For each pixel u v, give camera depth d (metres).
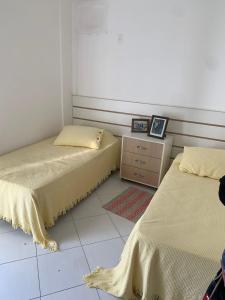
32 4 2.62
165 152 2.75
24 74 2.71
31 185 1.99
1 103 2.52
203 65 2.63
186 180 2.23
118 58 3.04
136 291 1.60
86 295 1.61
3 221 2.28
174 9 2.59
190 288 1.38
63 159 2.54
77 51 3.27
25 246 1.99
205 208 1.80
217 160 2.35
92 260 1.88
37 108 2.98
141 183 2.98
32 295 1.59
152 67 2.88
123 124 3.24
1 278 1.70
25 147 2.85
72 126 3.13
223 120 2.67
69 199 2.36
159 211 1.73
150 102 3.02
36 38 2.76
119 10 2.85
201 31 2.54
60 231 2.18
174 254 1.38
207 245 1.41
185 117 2.84
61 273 1.76
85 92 3.39
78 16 3.11
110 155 3.04
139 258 1.49
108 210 2.51
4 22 2.37
